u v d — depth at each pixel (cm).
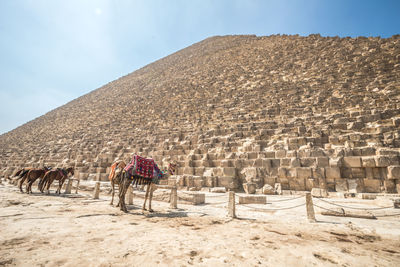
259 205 834
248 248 346
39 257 283
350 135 1197
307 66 2491
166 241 373
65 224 471
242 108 2072
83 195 1106
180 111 2575
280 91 2111
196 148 1658
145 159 717
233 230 461
